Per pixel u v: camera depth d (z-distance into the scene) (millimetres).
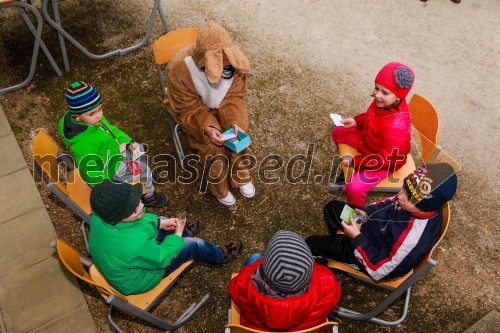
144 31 4871
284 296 1974
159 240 2771
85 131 2781
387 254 2432
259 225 3469
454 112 4191
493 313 2984
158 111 4195
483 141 3979
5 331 2891
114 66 4551
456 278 3180
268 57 4641
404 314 2898
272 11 5117
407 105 3064
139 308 2408
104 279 2510
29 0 4602
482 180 3715
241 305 2174
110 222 2182
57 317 2955
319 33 4898
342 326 2969
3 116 4055
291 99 4281
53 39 4754
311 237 2857
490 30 4969
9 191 3562
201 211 3547
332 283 2191
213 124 3002
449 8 5219
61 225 3422
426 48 4773
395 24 5020
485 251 3318
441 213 2404
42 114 4133
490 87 4406
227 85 2922
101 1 5148
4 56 4574
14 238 3311
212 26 2672
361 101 4277
